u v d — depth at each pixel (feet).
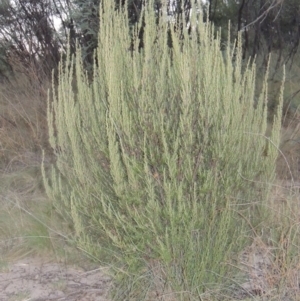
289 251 10.02
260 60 26.30
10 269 13.46
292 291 9.99
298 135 20.88
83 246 10.55
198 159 9.59
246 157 10.30
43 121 23.30
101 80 10.59
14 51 27.40
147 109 9.47
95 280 12.60
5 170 20.39
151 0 10.39
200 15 9.87
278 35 26.66
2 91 25.41
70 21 26.08
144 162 9.48
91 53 24.27
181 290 10.26
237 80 10.23
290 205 10.80
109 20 10.62
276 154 10.68
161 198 9.79
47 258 13.92
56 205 11.48
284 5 25.98
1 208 16.26
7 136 22.12
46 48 27.45
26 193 18.44
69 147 11.21
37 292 12.12
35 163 21.25
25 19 27.81
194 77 9.60
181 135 9.48
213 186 9.69
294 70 26.22
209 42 10.02
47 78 25.85
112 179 10.21
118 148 9.85
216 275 10.33
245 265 10.76
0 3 27.78
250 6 25.82
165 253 9.80
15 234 14.75
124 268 10.82
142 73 9.85
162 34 10.41
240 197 10.50
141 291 10.67
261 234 10.99
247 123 10.37
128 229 10.06
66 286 12.32
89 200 10.44
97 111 10.43
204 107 9.49
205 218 9.95
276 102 23.82
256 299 9.89
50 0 27.66
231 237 10.44
